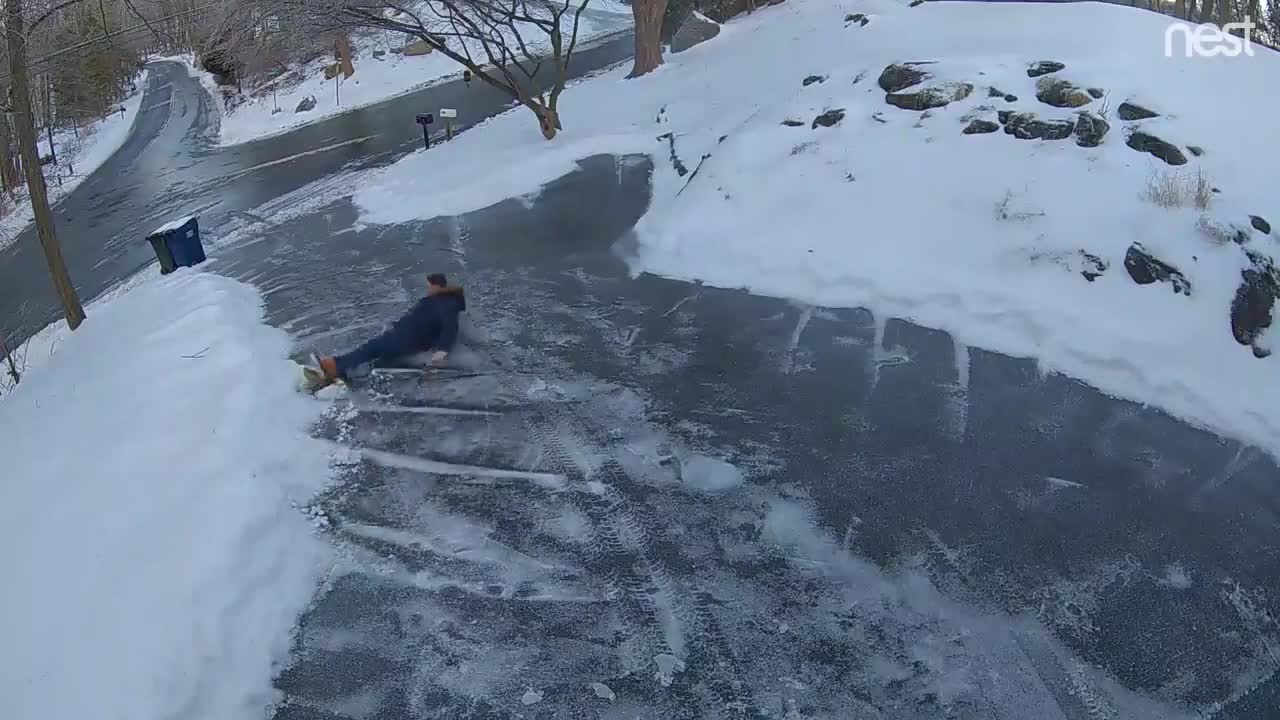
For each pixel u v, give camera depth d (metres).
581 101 16.55
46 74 29.75
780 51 14.42
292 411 6.18
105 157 28.23
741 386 6.54
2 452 6.19
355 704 3.76
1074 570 4.59
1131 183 7.85
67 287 11.36
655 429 5.98
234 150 25.39
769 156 9.95
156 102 36.38
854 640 4.12
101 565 4.36
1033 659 4.02
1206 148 8.07
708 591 4.44
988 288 7.48
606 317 7.84
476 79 25.41
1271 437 5.75
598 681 3.88
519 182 12.03
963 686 3.86
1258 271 6.93
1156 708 3.77
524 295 8.41
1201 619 4.26
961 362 6.78
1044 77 9.37
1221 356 6.47
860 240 8.40
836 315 7.64
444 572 4.58
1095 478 5.36
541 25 13.98
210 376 6.48
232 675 3.84
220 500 4.83
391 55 30.95
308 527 4.95
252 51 28.53
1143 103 8.70
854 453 5.65
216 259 10.98
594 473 5.47
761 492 5.26
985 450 5.65
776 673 3.92
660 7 17.83
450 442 5.84
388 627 4.20
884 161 9.09
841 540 4.82
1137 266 7.12
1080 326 6.91
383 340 6.71
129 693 3.57
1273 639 4.14
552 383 6.64
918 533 4.87
